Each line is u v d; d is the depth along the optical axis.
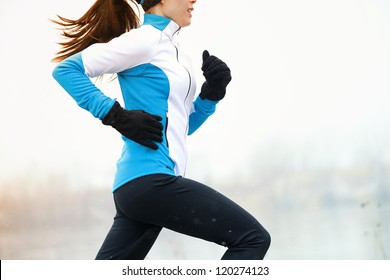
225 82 7.41
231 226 6.40
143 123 6.51
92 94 6.61
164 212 6.47
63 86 6.70
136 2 7.41
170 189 6.44
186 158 6.95
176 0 7.02
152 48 6.79
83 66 6.69
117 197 6.68
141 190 6.48
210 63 7.41
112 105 6.55
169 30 7.00
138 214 6.57
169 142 6.72
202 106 7.49
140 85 6.80
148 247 6.95
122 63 6.73
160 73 6.80
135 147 6.64
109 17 7.40
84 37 7.41
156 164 6.55
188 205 6.41
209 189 6.48
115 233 6.88
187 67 7.00
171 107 6.80
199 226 6.44
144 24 7.08
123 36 6.77
